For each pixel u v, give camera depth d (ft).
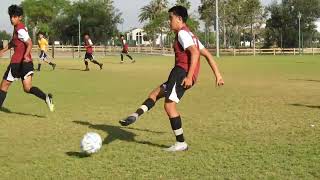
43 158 21.06
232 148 22.61
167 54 202.39
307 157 20.61
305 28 275.39
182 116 32.60
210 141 24.29
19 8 32.27
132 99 42.60
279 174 18.13
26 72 32.71
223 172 18.53
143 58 155.53
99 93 47.67
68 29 309.01
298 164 19.49
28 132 26.89
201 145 23.36
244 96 44.93
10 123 29.81
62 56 164.96
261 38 330.95
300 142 23.76
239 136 25.53
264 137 25.18
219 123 29.71
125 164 19.95
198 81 63.21
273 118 31.45
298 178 17.61
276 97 43.98
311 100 41.47
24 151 22.36
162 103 38.99
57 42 314.14
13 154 21.79
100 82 61.26
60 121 30.53
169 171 18.81
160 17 273.75
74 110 35.53
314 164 19.44
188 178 17.85
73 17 306.76
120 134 26.35
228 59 151.84
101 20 308.81
